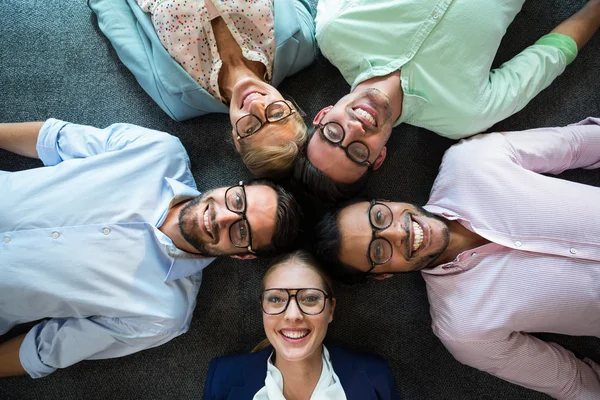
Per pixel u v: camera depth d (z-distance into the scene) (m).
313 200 1.41
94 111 1.56
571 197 1.22
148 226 1.32
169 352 1.53
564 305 1.20
